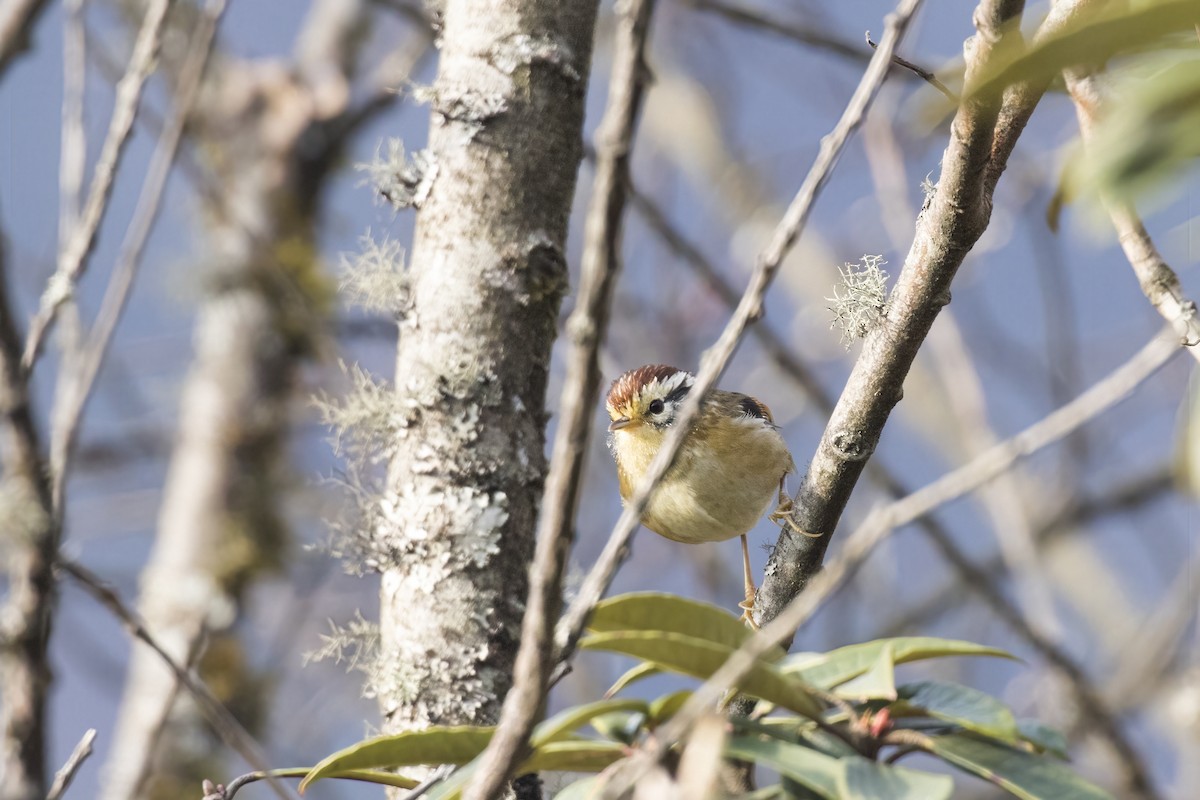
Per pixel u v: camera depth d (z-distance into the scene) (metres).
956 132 4.88
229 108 16.69
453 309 5.99
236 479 15.75
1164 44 3.31
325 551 6.11
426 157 6.16
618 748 4.36
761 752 4.07
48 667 4.45
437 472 5.94
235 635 15.16
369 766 4.60
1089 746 13.11
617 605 4.44
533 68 6.07
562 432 3.45
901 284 5.54
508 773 3.56
